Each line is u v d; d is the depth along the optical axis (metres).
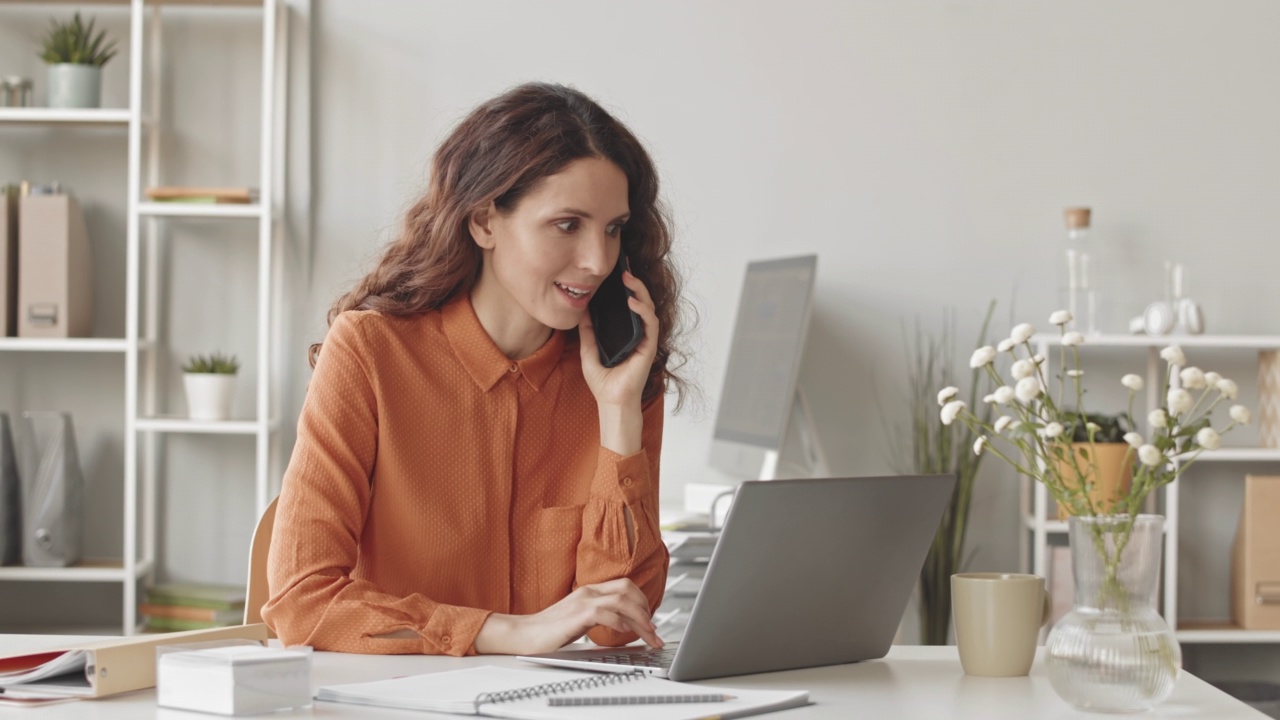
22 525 3.31
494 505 1.56
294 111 3.50
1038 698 1.12
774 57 3.51
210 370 3.37
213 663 1.01
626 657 1.29
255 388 3.52
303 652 1.05
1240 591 3.31
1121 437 3.18
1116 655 1.05
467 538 1.54
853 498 1.22
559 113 1.51
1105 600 1.08
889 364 3.50
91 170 3.51
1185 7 3.50
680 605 2.72
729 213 3.52
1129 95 3.50
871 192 3.51
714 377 3.50
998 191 3.50
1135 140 3.50
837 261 3.51
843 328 3.50
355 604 1.37
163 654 1.04
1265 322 3.49
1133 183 3.50
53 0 3.49
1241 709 1.09
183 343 3.52
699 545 2.69
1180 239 3.50
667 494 3.49
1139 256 3.50
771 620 1.21
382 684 1.10
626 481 1.55
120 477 3.51
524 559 1.58
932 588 3.27
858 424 3.49
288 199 3.50
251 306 3.52
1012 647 1.22
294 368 3.50
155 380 3.48
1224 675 3.45
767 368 3.08
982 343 3.48
